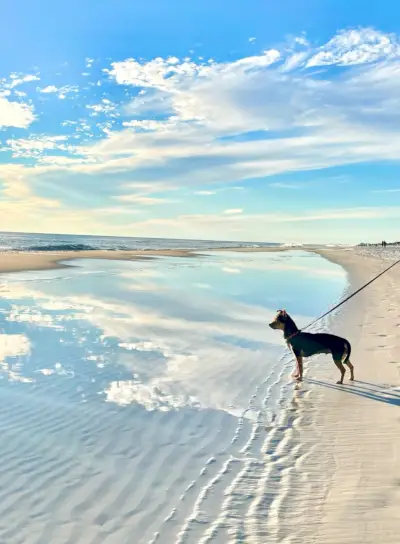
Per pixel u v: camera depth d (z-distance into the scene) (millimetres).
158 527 4109
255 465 5242
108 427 6172
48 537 3941
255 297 18078
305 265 37844
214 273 28719
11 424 6168
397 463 5156
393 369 8594
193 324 12734
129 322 12789
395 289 19672
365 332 11508
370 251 73125
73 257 40875
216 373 8586
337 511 4305
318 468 5141
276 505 4453
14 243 79125
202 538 3963
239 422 6438
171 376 8336
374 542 3834
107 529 4066
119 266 32656
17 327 11898
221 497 4598
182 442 5801
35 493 4602
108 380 8023
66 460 5266
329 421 6414
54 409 6711
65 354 9539
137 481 4871
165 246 96062
